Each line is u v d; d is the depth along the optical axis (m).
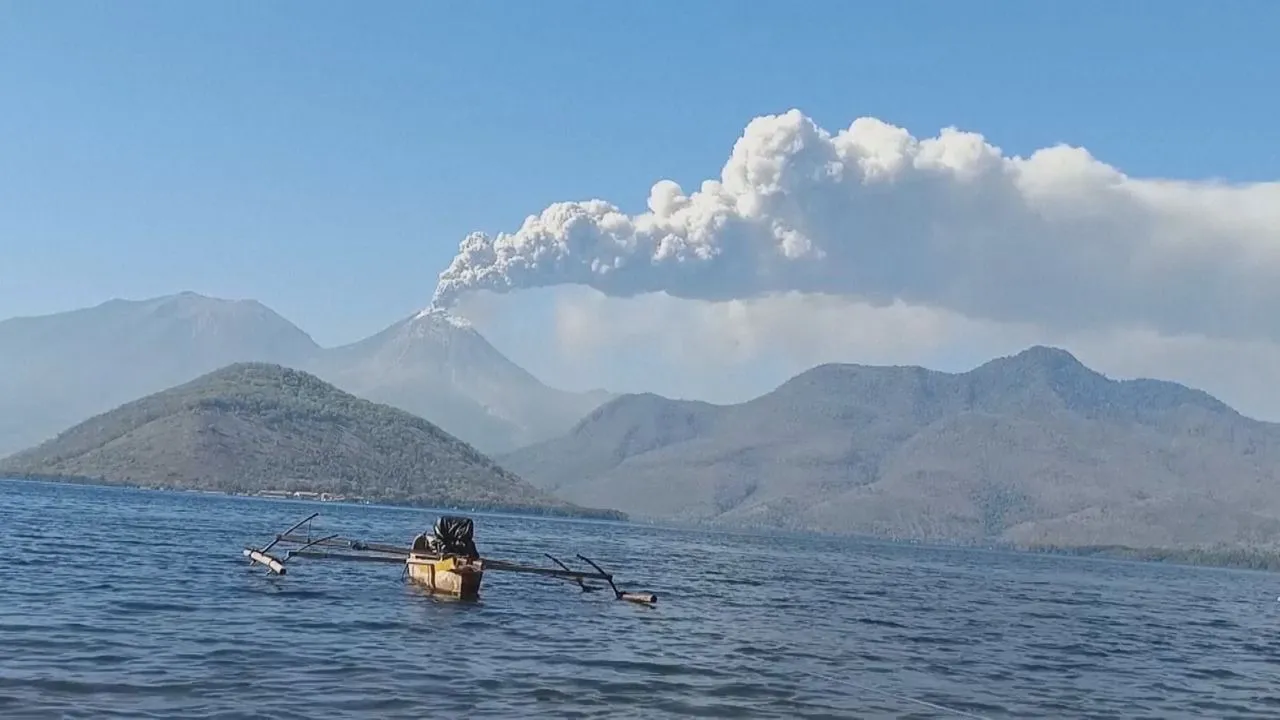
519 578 84.25
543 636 51.16
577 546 170.75
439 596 65.00
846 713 37.16
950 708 39.88
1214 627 94.88
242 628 46.91
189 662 38.00
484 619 56.22
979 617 83.19
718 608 72.44
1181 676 54.88
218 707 31.38
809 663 48.16
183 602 54.53
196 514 189.62
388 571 79.94
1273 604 157.38
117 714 29.75
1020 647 62.53
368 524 198.50
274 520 186.38
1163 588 195.25
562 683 38.75
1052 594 135.12
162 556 83.56
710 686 40.25
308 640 44.81
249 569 74.94
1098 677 51.84
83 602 52.22
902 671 48.09
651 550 178.88
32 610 48.31
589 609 64.62
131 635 42.88
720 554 188.00
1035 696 44.38
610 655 46.41
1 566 67.25
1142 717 41.38
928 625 71.94
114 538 104.31
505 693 36.25
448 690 36.09
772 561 172.75
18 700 30.53
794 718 35.56
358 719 31.02
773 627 62.38
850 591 104.81
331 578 71.94
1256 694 49.91
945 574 179.12
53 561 73.31
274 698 33.03
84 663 36.50
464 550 69.75
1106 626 85.12
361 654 42.09
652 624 59.28
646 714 34.44
